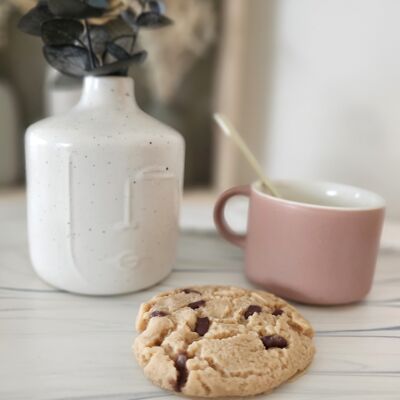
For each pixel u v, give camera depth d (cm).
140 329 34
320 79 56
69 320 36
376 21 52
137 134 37
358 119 55
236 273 44
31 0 42
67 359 33
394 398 31
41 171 37
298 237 38
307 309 39
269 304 36
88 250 37
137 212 37
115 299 39
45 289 40
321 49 55
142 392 31
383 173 55
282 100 58
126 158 36
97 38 38
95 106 37
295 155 59
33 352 33
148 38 55
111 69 37
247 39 58
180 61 57
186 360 31
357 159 56
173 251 41
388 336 36
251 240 41
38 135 37
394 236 51
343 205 43
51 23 36
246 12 56
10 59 58
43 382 31
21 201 55
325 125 57
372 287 42
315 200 44
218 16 57
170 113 58
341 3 53
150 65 57
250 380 30
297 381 32
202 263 46
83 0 35
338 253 37
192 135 60
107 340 35
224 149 59
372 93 54
